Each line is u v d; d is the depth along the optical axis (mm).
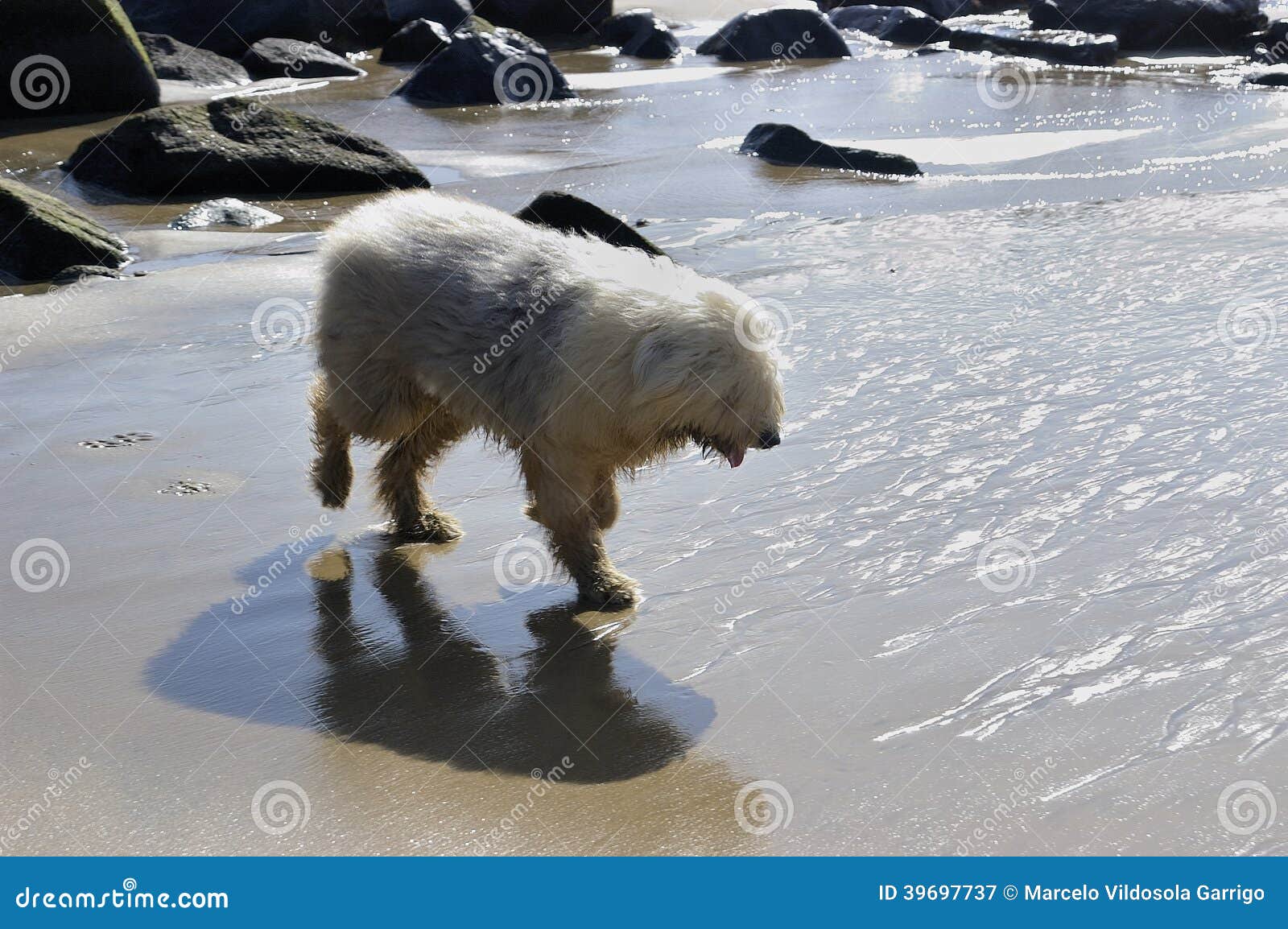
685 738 5082
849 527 6711
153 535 6953
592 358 5730
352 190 15172
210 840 4508
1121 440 7469
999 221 12836
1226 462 7062
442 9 25766
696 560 6539
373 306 6438
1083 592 5910
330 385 6738
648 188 14891
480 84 20406
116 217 13992
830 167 15945
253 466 7832
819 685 5371
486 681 5598
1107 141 16766
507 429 6180
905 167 15547
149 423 8453
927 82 22109
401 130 18250
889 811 4543
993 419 7895
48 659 5738
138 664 5711
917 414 8062
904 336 9523
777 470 7438
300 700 5441
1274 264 10680
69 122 18172
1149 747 4766
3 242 12039
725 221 13414
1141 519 6531
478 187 15016
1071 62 24328
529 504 6852
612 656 5762
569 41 27484
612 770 4895
